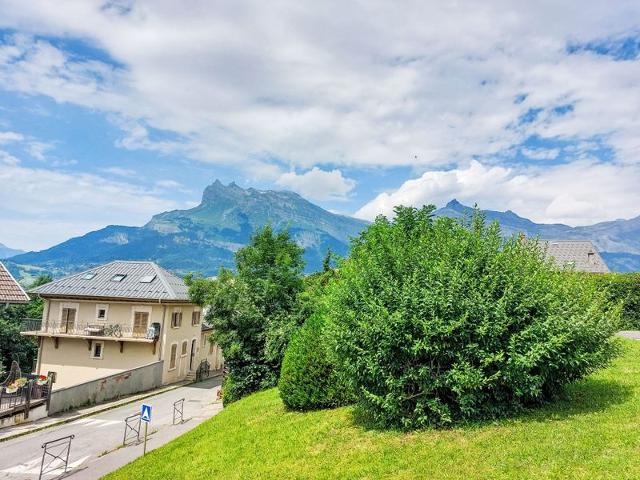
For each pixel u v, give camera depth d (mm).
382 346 9594
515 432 8781
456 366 9273
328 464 8984
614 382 11547
